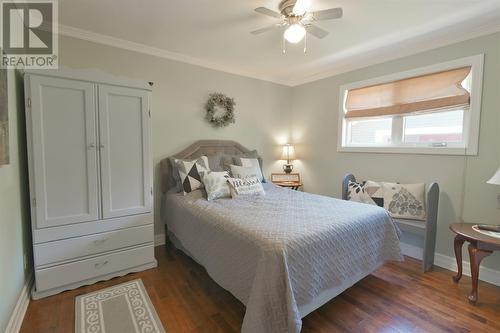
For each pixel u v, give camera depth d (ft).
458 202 8.42
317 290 5.43
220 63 11.37
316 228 5.79
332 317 5.99
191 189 9.23
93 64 8.63
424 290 7.18
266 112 13.55
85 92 6.92
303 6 5.96
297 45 9.28
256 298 4.69
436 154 8.88
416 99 9.42
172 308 6.25
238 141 12.57
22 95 6.40
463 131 8.43
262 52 10.09
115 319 5.82
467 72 8.20
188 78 10.77
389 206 9.27
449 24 7.66
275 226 5.85
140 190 8.01
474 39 7.96
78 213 7.00
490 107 7.70
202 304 6.42
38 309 6.13
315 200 8.62
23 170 6.48
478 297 6.84
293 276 4.95
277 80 13.78
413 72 9.43
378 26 7.82
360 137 11.59
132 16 7.32
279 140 14.25
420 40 8.81
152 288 7.13
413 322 5.85
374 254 7.02
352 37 8.61
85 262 7.16
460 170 8.36
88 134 7.02
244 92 12.63
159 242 10.36
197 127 11.16
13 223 5.60
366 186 9.95
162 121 10.22
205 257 6.79
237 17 7.35
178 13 7.14
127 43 9.12
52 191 6.61
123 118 7.57
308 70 12.37
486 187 7.83
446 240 8.66
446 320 5.92
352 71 11.48
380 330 5.57
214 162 10.61
